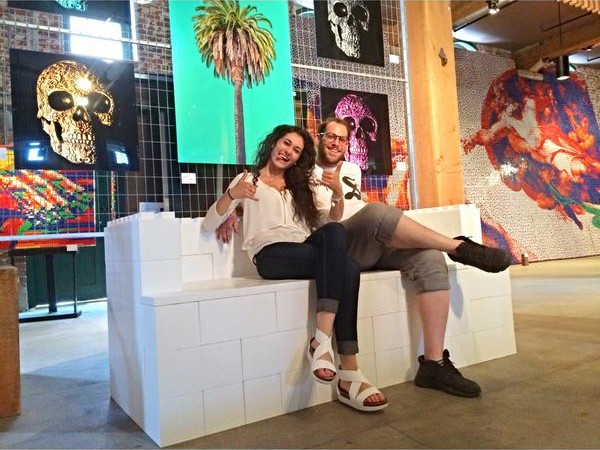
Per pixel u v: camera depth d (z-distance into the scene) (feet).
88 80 8.91
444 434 3.97
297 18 10.48
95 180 12.53
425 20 8.98
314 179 6.12
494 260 5.14
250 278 5.80
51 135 8.55
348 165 6.81
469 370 5.88
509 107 25.12
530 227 24.75
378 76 9.95
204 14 9.87
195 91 9.82
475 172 23.52
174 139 9.83
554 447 3.61
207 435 4.27
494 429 4.01
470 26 22.63
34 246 12.68
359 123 10.23
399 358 5.57
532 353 6.49
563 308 9.81
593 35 22.49
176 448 4.03
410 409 4.63
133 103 9.36
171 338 4.17
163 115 9.74
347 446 3.83
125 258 5.05
